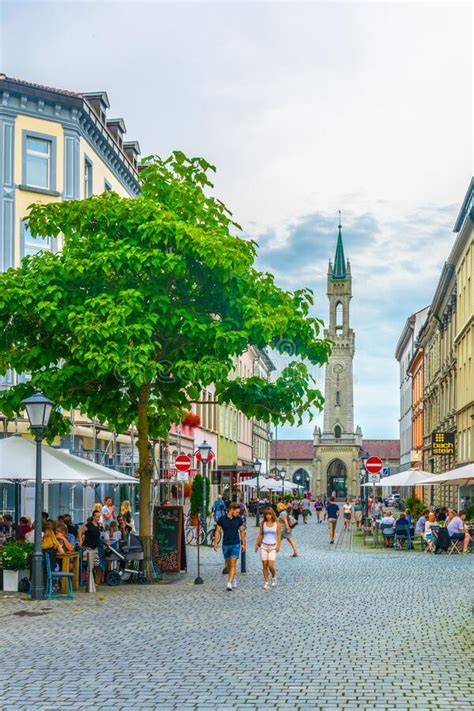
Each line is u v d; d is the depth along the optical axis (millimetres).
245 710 9031
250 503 73562
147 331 19641
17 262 34062
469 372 50844
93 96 38531
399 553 33625
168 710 9070
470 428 50062
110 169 40656
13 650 12516
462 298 54219
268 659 11766
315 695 9688
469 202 48781
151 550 22859
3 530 25375
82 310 20000
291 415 22984
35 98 34625
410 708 9117
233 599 18516
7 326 21109
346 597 18812
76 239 21516
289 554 32500
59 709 9148
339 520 72562
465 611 16547
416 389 95500
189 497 51594
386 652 12281
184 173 22062
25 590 19953
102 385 21875
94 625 14859
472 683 10289
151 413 24594
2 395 21609
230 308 21188
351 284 154375
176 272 19953
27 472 20297
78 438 35094
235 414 79125
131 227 20594
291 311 21641
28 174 34719
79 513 36250
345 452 150875
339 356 153250
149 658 11859
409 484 42094
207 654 12133
